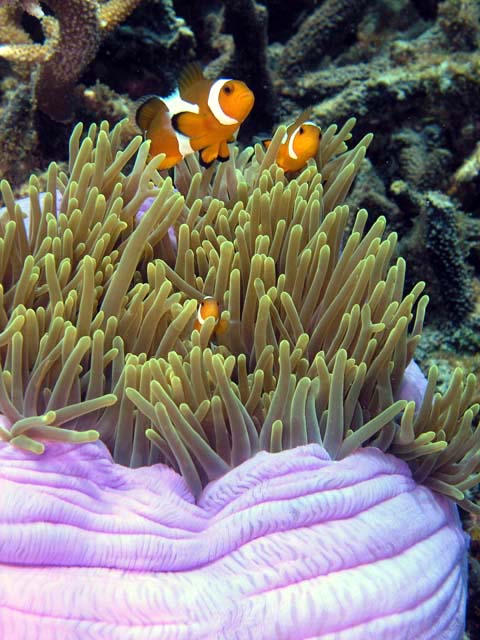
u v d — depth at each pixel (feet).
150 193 1.64
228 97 1.57
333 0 2.77
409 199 2.49
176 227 1.74
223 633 1.18
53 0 2.07
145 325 1.45
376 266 1.54
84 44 2.16
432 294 2.29
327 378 1.40
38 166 2.38
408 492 1.40
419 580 1.29
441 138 2.53
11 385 1.31
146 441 1.39
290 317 1.49
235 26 2.52
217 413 1.36
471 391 1.48
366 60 2.91
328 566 1.24
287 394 1.37
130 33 2.48
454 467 1.47
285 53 2.79
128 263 1.45
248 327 1.53
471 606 1.87
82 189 1.61
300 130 1.75
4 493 1.20
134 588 1.20
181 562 1.24
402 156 2.53
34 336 1.37
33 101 2.29
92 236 1.57
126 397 1.36
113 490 1.30
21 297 1.43
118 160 1.66
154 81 2.60
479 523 1.90
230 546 1.26
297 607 1.20
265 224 1.63
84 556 1.21
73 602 1.17
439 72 2.45
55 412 1.26
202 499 1.34
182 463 1.34
